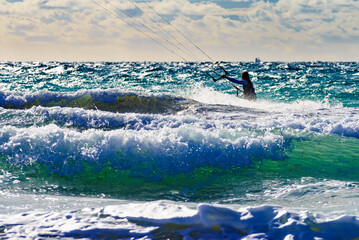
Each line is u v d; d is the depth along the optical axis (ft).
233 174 56.13
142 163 56.65
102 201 42.14
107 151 57.93
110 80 353.51
